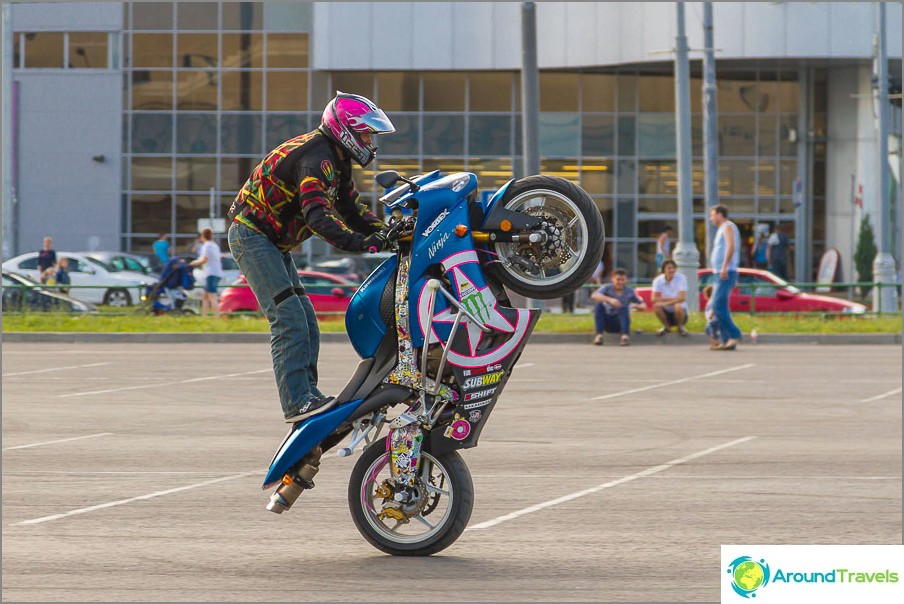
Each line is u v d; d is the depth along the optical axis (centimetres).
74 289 5788
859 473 2100
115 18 9512
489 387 1491
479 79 9462
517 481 2038
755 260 9375
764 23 8625
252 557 1515
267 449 2391
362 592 1345
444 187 1505
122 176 9581
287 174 1474
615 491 1945
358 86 9475
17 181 9625
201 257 5856
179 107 9538
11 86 8512
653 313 5656
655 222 9538
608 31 8925
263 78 9462
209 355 4562
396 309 1495
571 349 4759
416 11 9231
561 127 9500
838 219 9481
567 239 1522
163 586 1372
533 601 1308
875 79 7325
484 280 1495
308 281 6009
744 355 4469
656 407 2997
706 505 1830
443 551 1545
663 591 1347
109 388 3438
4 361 4291
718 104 9506
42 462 2234
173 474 2112
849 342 5119
